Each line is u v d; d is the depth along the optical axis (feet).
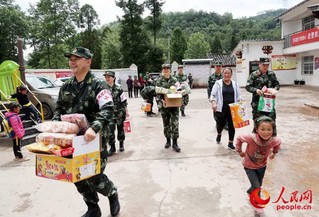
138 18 134.31
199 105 41.55
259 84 17.57
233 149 17.61
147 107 33.06
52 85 37.91
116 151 18.52
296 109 33.55
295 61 75.31
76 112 8.61
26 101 24.53
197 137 21.40
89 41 172.55
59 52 133.90
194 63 84.69
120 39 137.49
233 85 17.74
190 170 14.35
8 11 113.91
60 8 134.41
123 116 18.17
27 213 10.63
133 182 13.12
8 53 115.55
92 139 7.76
